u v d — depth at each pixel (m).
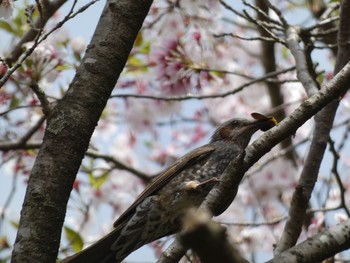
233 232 13.80
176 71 12.06
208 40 12.43
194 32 12.26
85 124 7.05
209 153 10.66
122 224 9.66
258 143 6.82
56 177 6.82
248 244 13.77
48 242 6.62
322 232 6.80
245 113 16.34
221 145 10.88
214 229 3.53
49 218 6.68
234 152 10.88
